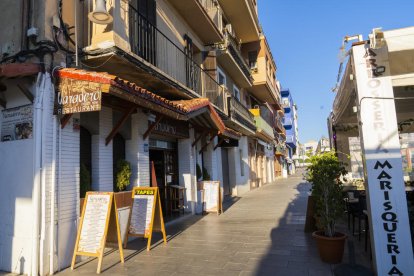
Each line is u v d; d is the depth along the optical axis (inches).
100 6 221.9
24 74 207.2
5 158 227.0
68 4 240.2
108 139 280.4
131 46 291.7
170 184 442.6
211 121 420.5
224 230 337.1
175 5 430.0
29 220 210.5
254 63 887.7
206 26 493.4
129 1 287.1
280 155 1579.7
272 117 1322.6
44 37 215.5
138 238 305.3
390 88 185.5
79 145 239.5
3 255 219.5
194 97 406.6
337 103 301.9
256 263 222.2
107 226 217.3
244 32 809.5
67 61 232.2
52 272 208.4
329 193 224.8
